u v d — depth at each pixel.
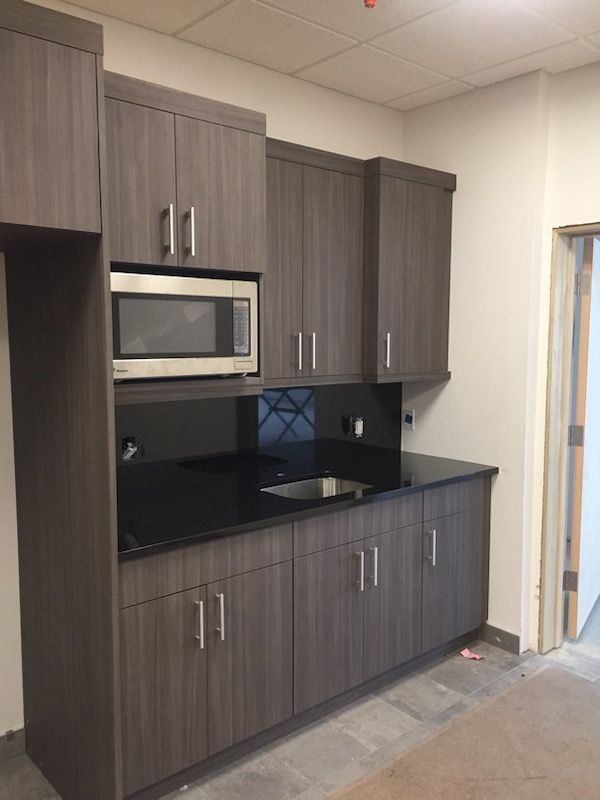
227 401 2.90
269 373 2.63
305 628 2.41
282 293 2.64
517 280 2.96
